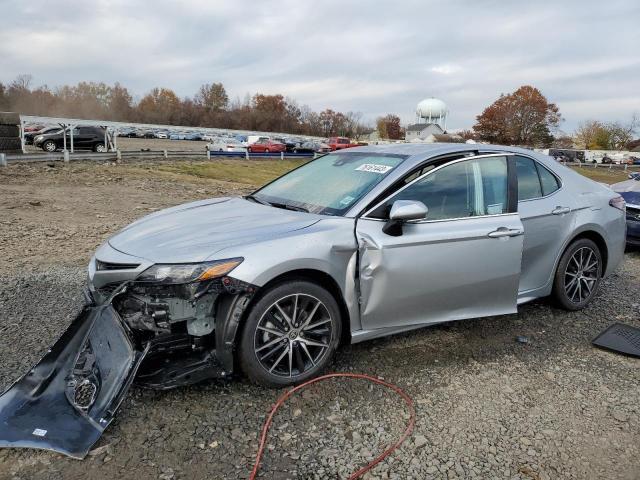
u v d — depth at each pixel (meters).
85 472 2.46
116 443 2.68
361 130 109.62
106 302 3.14
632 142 95.00
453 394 3.33
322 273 3.32
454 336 4.25
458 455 2.72
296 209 3.84
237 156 33.22
